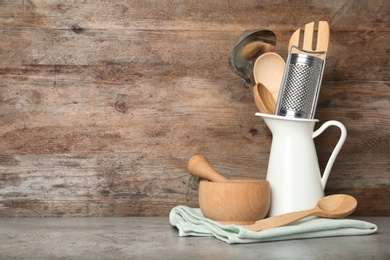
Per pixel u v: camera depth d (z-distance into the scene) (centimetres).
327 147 184
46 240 141
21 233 151
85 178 181
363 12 185
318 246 133
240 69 171
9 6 179
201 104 182
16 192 180
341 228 146
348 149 185
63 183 180
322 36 164
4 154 180
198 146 182
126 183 181
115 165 181
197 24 182
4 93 179
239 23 183
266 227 141
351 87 185
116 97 181
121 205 181
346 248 130
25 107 180
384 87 186
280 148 158
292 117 157
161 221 171
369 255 123
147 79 182
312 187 157
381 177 186
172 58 182
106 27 181
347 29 185
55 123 180
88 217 180
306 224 141
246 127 183
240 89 183
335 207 154
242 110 183
